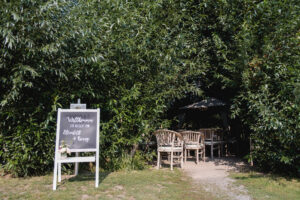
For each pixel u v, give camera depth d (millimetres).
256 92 4781
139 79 5301
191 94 8945
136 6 5391
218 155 8078
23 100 4180
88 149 3691
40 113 4273
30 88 4148
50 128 4391
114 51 4758
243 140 7953
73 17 4297
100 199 3086
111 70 4945
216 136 7516
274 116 4266
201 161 6672
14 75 3637
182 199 3234
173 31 5609
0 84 3963
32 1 3586
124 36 4824
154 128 5434
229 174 4863
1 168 4312
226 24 5246
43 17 3807
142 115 5117
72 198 3090
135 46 4883
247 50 4719
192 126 9094
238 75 5035
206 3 5750
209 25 5934
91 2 4773
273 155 4605
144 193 3400
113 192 3385
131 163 5148
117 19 4625
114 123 4910
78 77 4336
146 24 5145
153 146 6777
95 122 3812
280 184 4027
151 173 4773
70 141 3646
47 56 4004
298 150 4406
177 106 8969
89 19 4504
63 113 3717
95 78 4773
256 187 3846
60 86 4586
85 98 5074
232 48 5422
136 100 5191
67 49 4383
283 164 4707
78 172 4750
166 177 4480
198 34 6180
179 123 8805
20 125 4086
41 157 4328
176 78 5730
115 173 4672
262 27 4766
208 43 6180
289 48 4457
